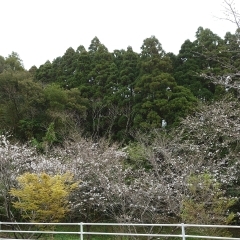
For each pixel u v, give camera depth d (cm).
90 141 1636
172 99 2158
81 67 3119
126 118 2394
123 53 3175
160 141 1423
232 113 1237
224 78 1179
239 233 1298
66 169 1351
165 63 2414
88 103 2700
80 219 1469
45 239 1191
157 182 1215
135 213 1239
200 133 1433
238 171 1254
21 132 2411
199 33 2627
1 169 1297
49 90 2598
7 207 1297
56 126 2273
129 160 1557
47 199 1086
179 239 1179
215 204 1101
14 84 2562
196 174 1245
